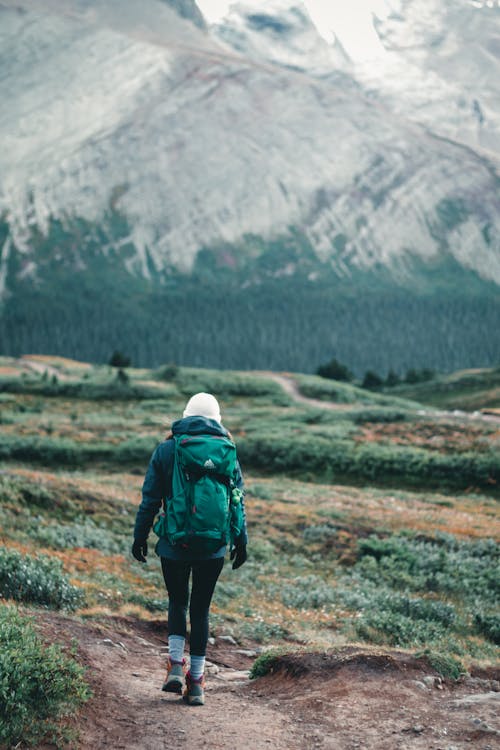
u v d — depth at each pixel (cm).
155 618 934
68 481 2217
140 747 435
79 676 505
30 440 4581
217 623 986
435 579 1605
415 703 522
